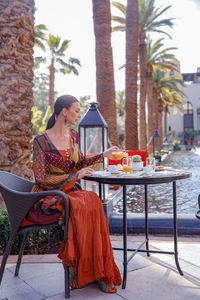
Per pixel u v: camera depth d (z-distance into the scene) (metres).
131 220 4.29
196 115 70.31
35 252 3.46
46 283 2.62
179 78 38.31
